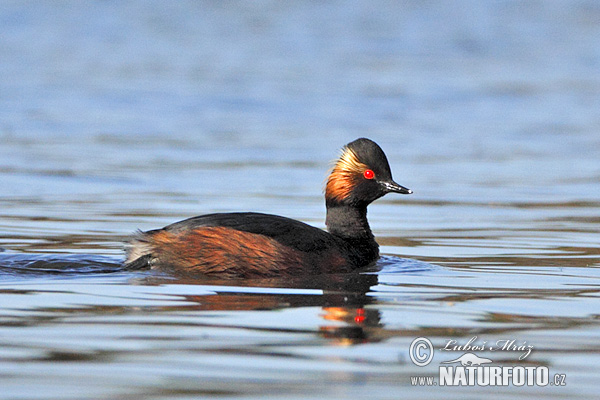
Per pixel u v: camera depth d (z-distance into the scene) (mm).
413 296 10742
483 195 19906
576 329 9242
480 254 13891
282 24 54500
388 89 37469
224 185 20344
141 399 7086
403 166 23453
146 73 39688
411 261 13250
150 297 10297
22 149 24062
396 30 53531
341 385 7508
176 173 21641
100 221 16078
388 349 8508
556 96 36688
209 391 7285
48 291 10555
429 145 26656
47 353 8148
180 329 8969
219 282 11250
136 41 48250
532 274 12289
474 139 27781
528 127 30188
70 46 46156
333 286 11227
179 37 49938
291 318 9492
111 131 27578
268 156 24359
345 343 8633
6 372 7645
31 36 48406
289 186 20469
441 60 45562
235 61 43531
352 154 13391
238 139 26906
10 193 18844
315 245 12281
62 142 25406
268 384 7477
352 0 61906
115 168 22047
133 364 7887
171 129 28344
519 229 16172
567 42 51125
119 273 11633
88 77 38156
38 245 13750
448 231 16000
